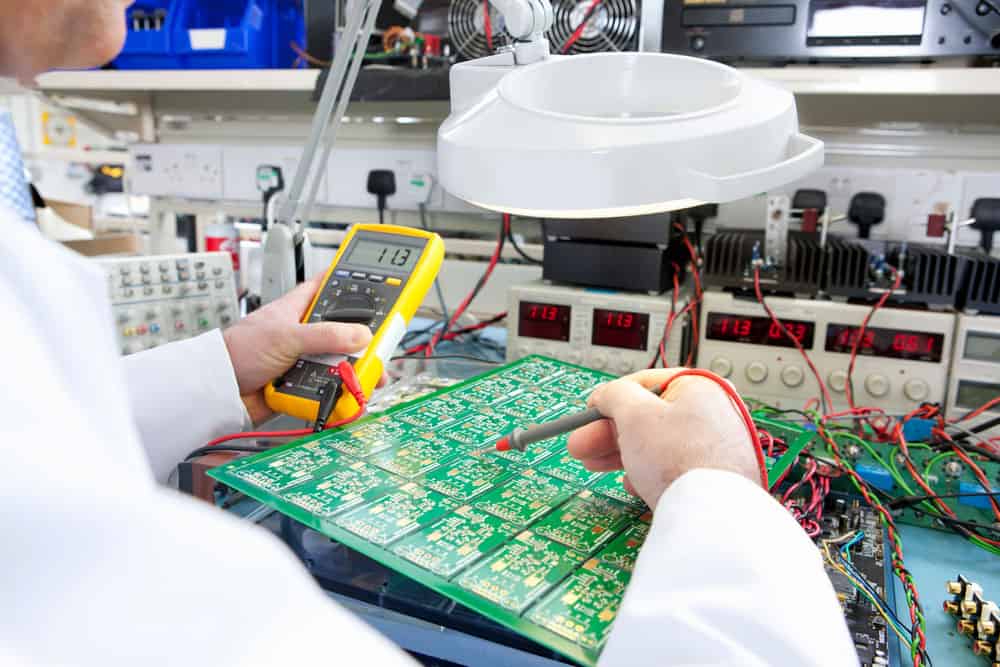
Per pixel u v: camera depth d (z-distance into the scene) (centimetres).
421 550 64
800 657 43
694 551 48
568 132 65
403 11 129
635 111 77
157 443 91
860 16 133
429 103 197
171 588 30
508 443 77
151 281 121
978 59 135
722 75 73
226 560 32
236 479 75
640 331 138
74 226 212
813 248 132
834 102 167
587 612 56
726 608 44
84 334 34
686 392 64
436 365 146
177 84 184
